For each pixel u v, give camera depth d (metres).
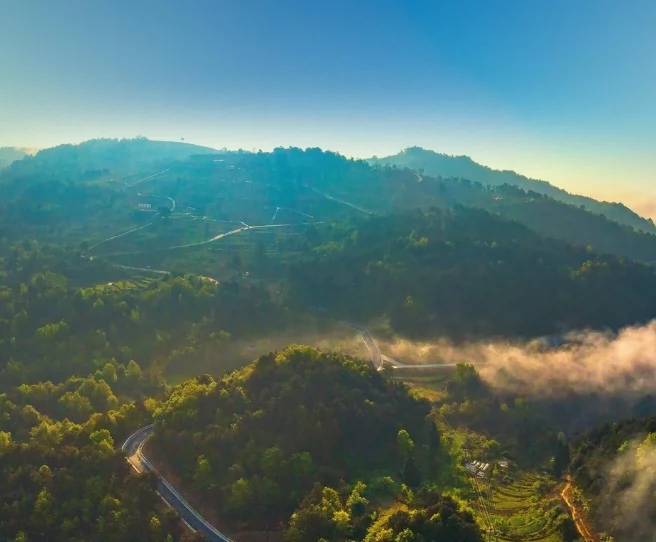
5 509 95.00
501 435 153.62
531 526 98.62
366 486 107.19
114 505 96.81
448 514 89.62
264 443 113.69
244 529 97.56
